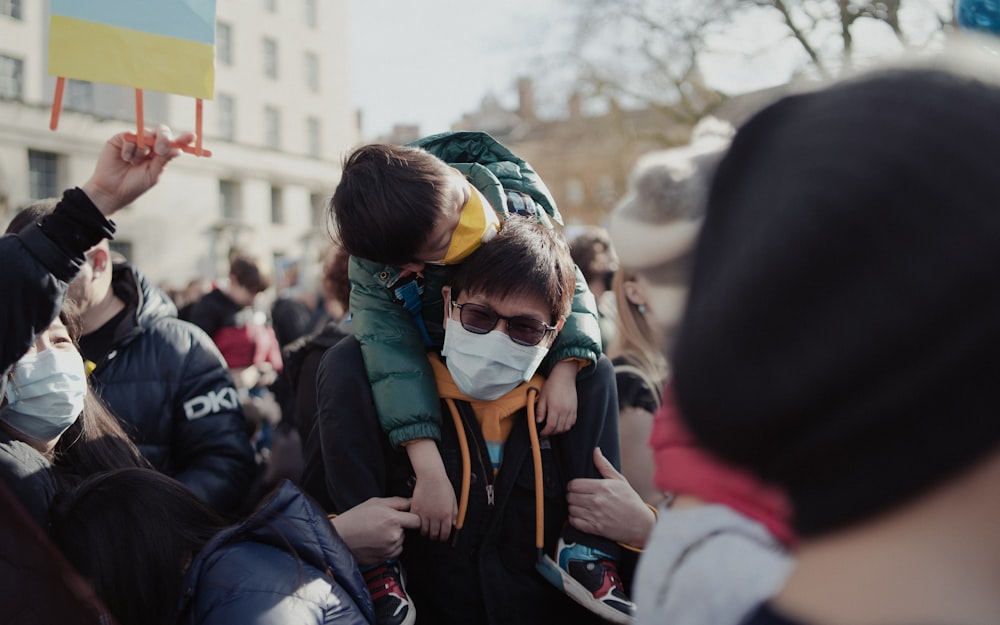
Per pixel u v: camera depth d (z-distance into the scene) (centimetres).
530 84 2089
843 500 42
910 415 39
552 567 155
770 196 43
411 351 159
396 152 151
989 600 41
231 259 469
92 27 149
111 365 217
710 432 46
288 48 3089
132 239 2503
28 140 2206
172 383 222
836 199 40
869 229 39
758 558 55
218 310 457
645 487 183
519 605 154
